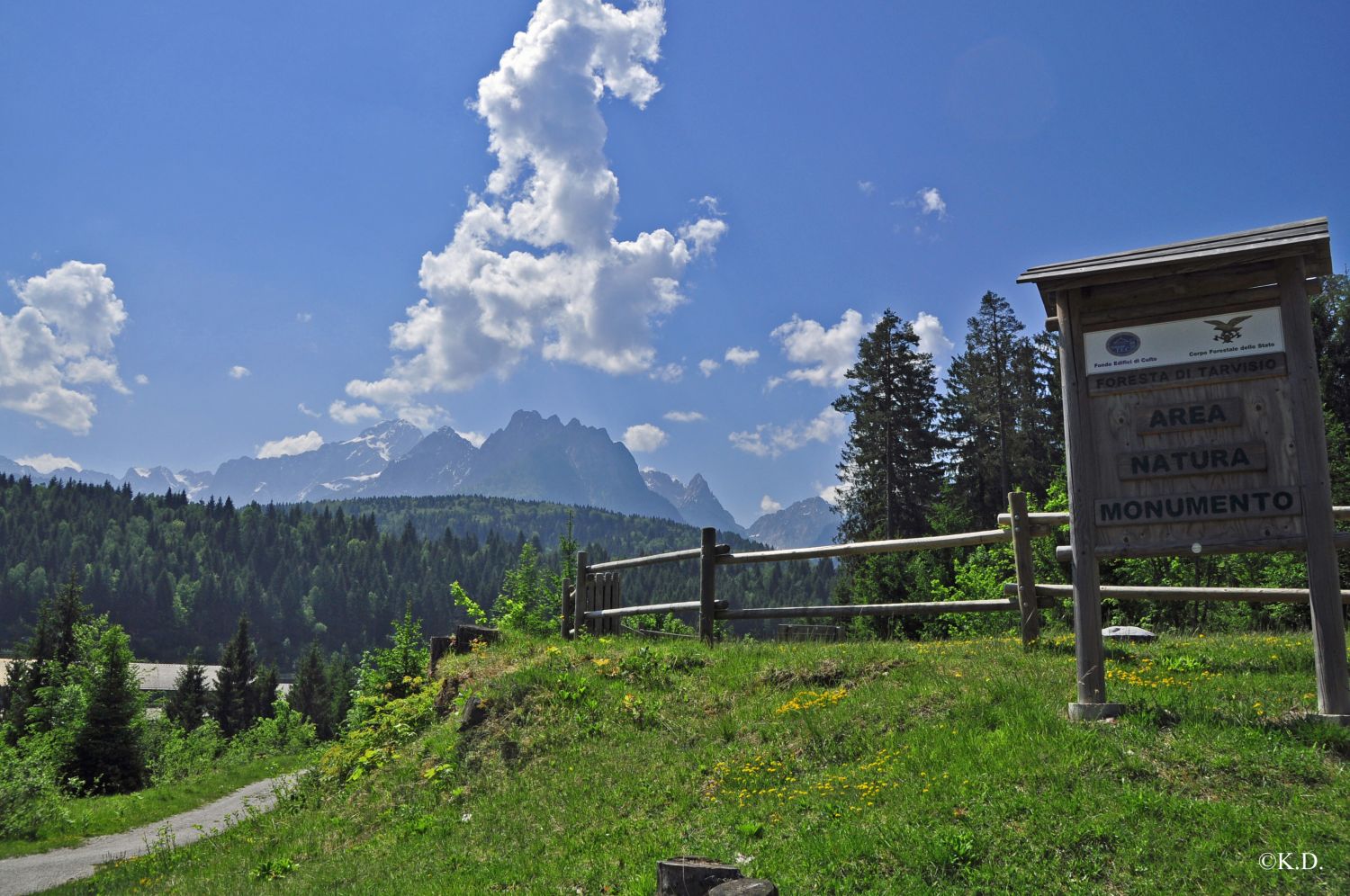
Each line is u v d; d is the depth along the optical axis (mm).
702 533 13289
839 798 7387
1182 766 6637
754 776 8391
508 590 27859
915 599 32438
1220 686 8312
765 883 5602
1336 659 7098
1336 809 5855
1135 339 8195
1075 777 6691
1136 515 7949
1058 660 9781
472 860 8383
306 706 101125
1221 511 7672
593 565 16422
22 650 73250
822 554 12352
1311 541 7324
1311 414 7516
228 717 94188
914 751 7770
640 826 8078
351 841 10898
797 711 9547
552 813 8961
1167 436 7957
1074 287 8367
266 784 31891
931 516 54312
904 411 58312
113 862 18266
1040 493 55781
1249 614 22516
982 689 8852
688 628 22000
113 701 43594
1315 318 33438
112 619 195500
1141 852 5734
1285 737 6812
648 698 11211
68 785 40188
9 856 20188
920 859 6094
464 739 11820
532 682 12352
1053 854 5918
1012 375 61375
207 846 14328
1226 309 7949
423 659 28812
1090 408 8250
